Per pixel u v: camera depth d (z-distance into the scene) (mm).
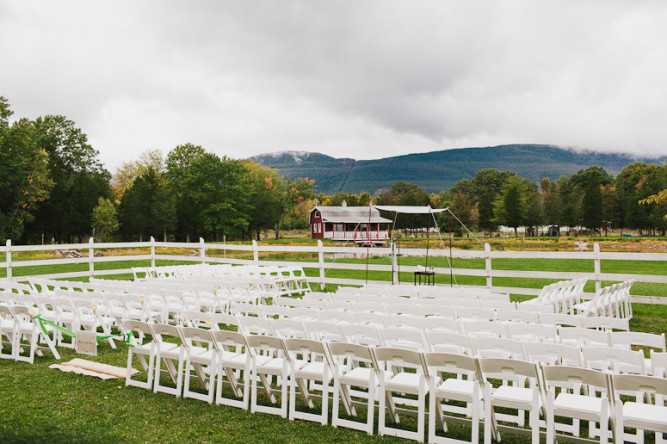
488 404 4457
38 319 7656
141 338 8586
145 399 5984
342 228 60438
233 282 10906
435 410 5137
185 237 63938
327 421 5324
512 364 4344
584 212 61250
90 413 5496
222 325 10438
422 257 33312
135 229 54594
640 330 9602
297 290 14258
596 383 4078
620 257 10945
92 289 10367
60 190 54469
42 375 6922
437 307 7422
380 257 30938
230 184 60031
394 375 5660
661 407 4305
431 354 4660
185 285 10312
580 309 9617
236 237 72875
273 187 79062
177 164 70125
